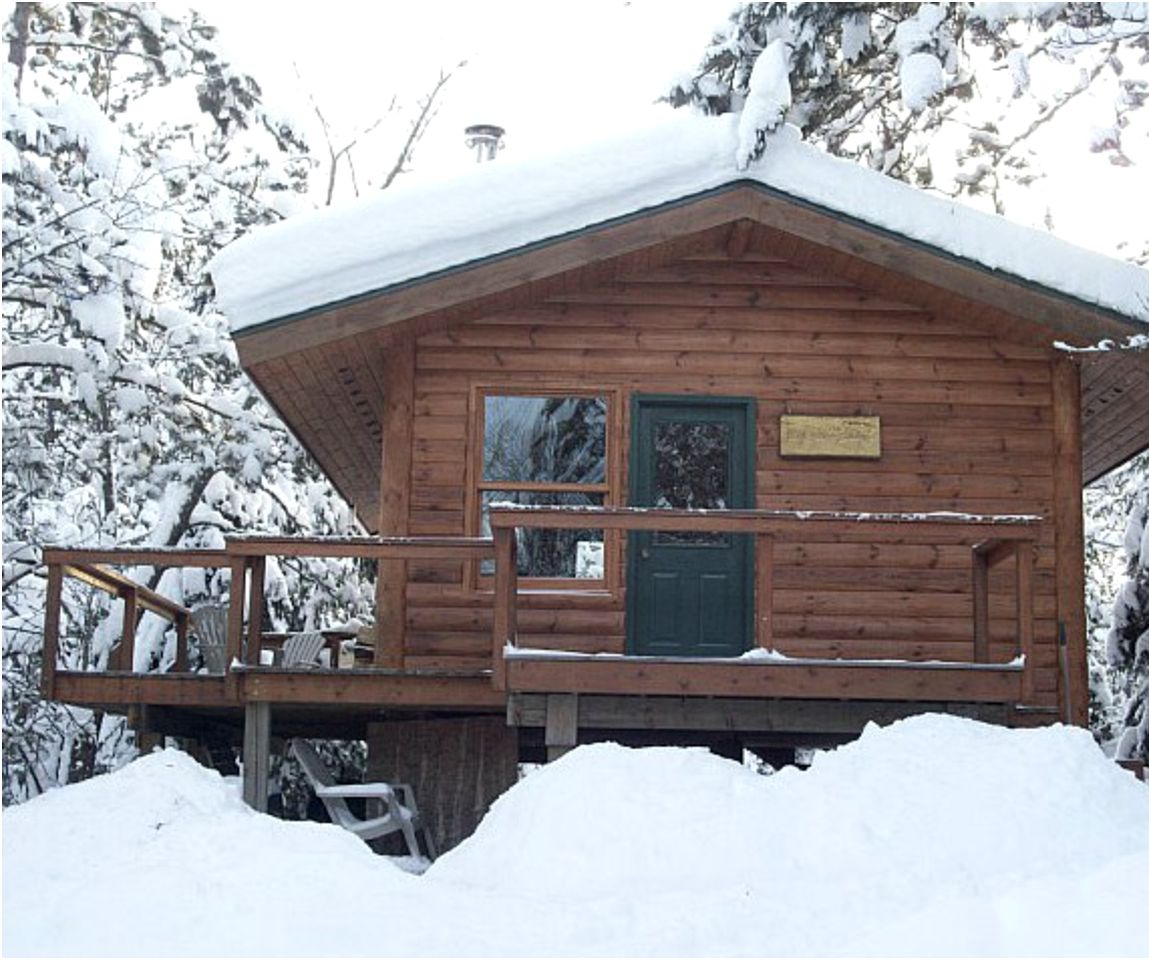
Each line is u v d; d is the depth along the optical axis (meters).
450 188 11.98
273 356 11.90
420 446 12.66
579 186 11.93
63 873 7.24
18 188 17.34
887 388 12.80
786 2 16.98
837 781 7.79
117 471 20.69
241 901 6.41
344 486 18.73
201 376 20.67
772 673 10.67
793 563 12.60
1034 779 7.72
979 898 6.17
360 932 6.20
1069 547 12.56
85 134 17.09
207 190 20.69
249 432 19.27
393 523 12.52
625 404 12.73
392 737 12.36
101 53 21.34
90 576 12.67
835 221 12.02
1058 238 12.12
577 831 7.56
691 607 12.58
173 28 20.00
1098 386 13.79
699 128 12.09
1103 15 15.02
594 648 12.46
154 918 6.29
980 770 7.83
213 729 14.48
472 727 12.23
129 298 18.62
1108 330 12.09
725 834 7.48
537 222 11.91
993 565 12.23
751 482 12.65
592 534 12.65
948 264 12.04
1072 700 12.35
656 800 7.72
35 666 20.53
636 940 6.26
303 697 11.48
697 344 12.82
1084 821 7.47
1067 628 12.42
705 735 12.30
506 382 12.73
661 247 12.38
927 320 12.89
